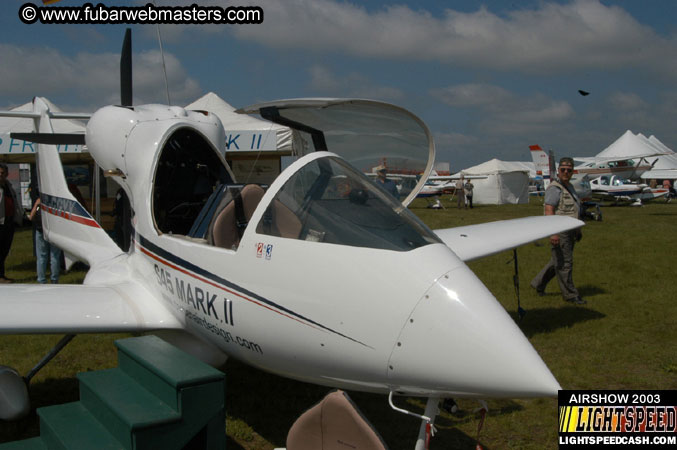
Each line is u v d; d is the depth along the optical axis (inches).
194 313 132.1
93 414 104.7
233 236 139.3
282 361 113.0
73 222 227.0
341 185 118.7
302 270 105.7
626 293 278.4
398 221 111.0
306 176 118.2
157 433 87.6
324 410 95.9
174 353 106.8
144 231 159.5
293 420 138.1
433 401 98.1
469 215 869.2
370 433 90.0
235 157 460.4
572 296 254.1
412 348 93.2
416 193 154.5
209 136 183.0
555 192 244.1
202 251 128.6
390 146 150.9
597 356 184.9
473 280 100.4
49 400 151.0
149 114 177.0
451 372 91.2
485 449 124.5
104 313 139.9
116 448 90.7
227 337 123.1
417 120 133.1
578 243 476.4
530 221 231.9
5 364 178.2
